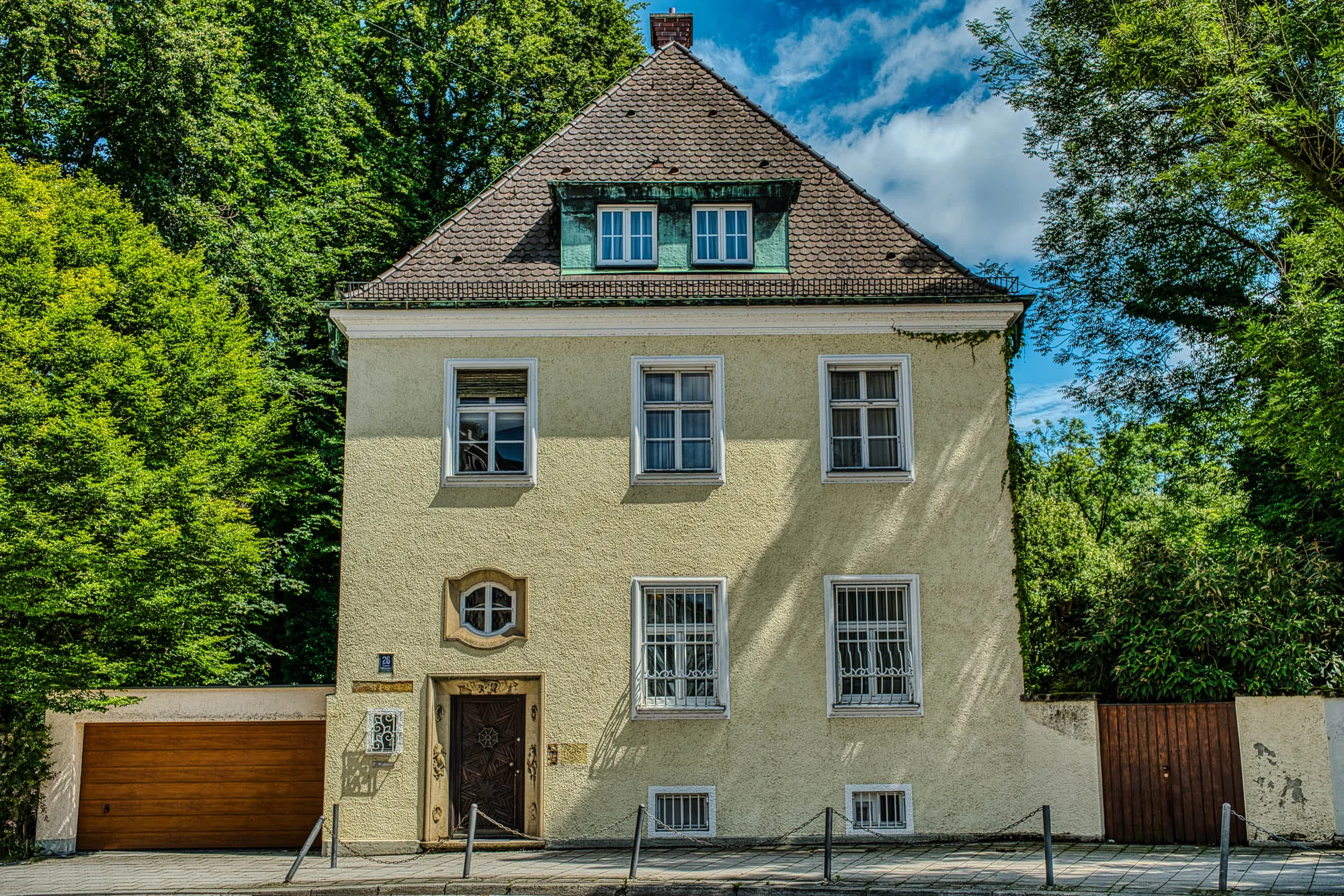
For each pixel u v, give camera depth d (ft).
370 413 51.65
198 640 59.41
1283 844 46.91
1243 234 68.03
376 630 50.06
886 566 50.67
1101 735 49.21
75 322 57.77
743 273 53.88
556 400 51.72
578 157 57.16
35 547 50.88
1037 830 48.67
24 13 66.69
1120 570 55.26
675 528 50.80
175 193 71.61
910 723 49.44
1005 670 49.96
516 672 49.70
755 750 49.16
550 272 53.62
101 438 53.52
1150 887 38.40
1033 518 62.44
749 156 57.36
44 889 42.04
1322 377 50.19
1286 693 48.37
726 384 51.90
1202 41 47.96
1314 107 48.21
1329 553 64.34
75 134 73.26
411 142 93.56
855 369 52.75
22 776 51.39
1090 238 70.90
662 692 50.11
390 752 48.93
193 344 63.16
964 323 52.42
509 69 91.66
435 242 54.54
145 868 46.93
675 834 48.26
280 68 82.38
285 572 76.89
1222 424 71.92
